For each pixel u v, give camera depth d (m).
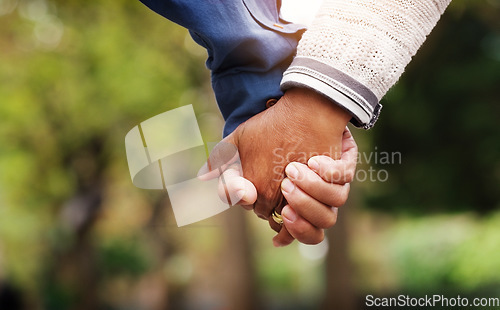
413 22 1.22
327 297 10.18
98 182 13.97
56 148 13.59
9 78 12.80
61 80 12.51
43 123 13.14
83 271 13.79
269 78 1.38
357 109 1.22
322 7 1.26
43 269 13.39
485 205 13.02
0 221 13.11
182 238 13.68
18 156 13.52
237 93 1.40
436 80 12.25
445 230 12.13
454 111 12.46
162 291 14.62
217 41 1.33
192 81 11.91
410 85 12.31
